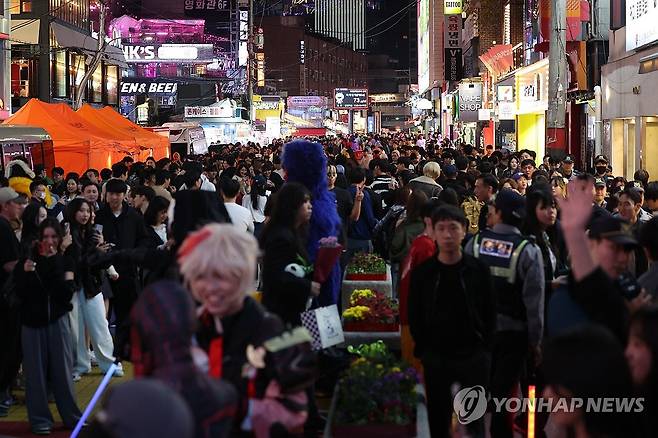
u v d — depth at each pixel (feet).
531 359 26.63
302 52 465.47
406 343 29.48
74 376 35.55
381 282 38.14
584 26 96.84
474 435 22.77
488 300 22.34
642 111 76.54
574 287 16.24
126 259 32.60
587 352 10.69
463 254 22.39
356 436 21.56
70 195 55.01
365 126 484.33
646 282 21.17
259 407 13.64
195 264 13.12
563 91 70.03
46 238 28.76
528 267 24.22
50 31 150.92
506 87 134.00
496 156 72.79
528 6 128.98
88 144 84.58
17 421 30.55
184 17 346.74
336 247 24.58
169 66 299.99
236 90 287.48
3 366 31.19
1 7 123.95
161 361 11.69
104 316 35.86
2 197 33.04
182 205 20.86
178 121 197.26
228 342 13.65
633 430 11.07
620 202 34.35
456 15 238.27
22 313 28.81
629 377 10.71
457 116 214.48
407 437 21.53
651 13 72.38
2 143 73.26
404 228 35.24
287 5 486.79
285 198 24.31
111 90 190.19
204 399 11.60
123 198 37.37
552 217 26.22
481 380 22.53
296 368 13.70
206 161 90.02
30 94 148.87
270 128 251.19
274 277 23.75
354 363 23.17
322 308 25.89
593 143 94.73
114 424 8.80
